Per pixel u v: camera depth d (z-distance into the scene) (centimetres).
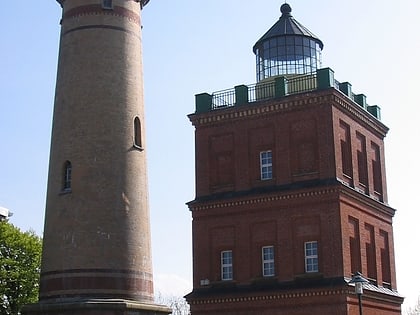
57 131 3766
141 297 3619
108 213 3594
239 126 5347
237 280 5122
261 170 5222
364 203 5234
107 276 3519
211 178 5406
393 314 5409
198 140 5506
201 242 5319
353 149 5234
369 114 5541
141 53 4016
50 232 3647
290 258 4934
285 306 4859
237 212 5212
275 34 5706
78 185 3612
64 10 3947
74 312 3394
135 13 3991
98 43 3791
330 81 5031
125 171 3694
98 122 3684
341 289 4656
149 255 3756
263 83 5441
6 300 7012
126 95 3800
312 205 4919
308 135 5050
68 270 3525
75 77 3762
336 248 4778
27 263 7131
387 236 5609
